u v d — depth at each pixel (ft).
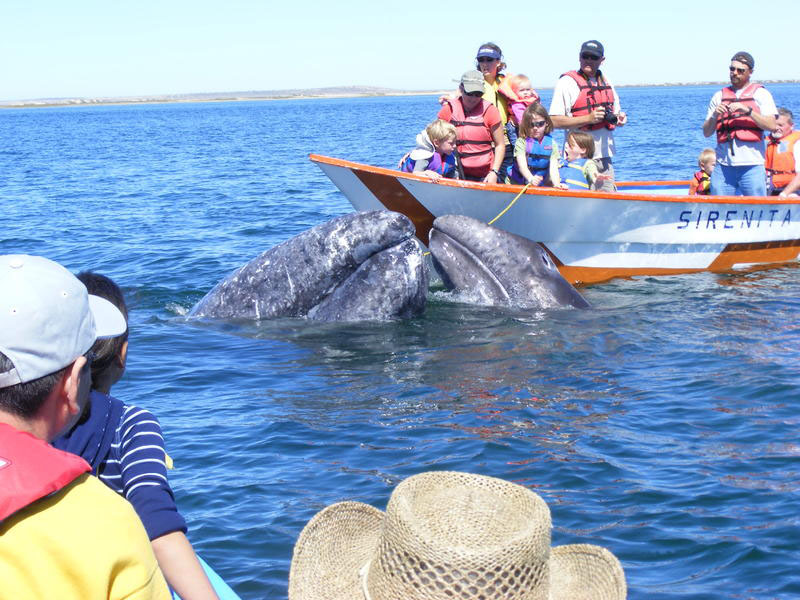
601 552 9.04
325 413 21.91
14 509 5.68
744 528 15.69
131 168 117.70
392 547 8.03
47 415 6.54
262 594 13.96
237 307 31.14
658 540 15.42
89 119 483.10
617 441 19.76
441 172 34.47
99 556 5.83
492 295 31.89
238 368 25.71
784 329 28.35
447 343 27.66
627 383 23.62
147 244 49.98
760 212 37.73
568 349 26.71
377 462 18.89
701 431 20.24
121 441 8.68
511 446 19.57
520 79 36.06
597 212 34.76
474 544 8.40
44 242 52.11
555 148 34.45
